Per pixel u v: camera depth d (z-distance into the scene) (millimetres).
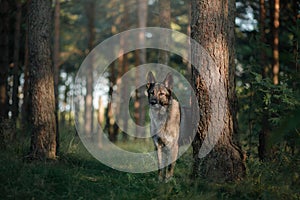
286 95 7523
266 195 5742
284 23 13844
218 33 6676
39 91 8305
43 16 8305
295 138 5637
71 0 18922
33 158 8125
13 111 12766
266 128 8414
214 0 6664
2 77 13219
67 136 11023
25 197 5859
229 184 6414
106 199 6031
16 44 13195
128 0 19891
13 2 14234
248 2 15117
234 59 7941
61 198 6008
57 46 14727
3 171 6699
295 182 6145
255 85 8602
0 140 9406
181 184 6426
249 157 7863
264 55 11109
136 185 6758
